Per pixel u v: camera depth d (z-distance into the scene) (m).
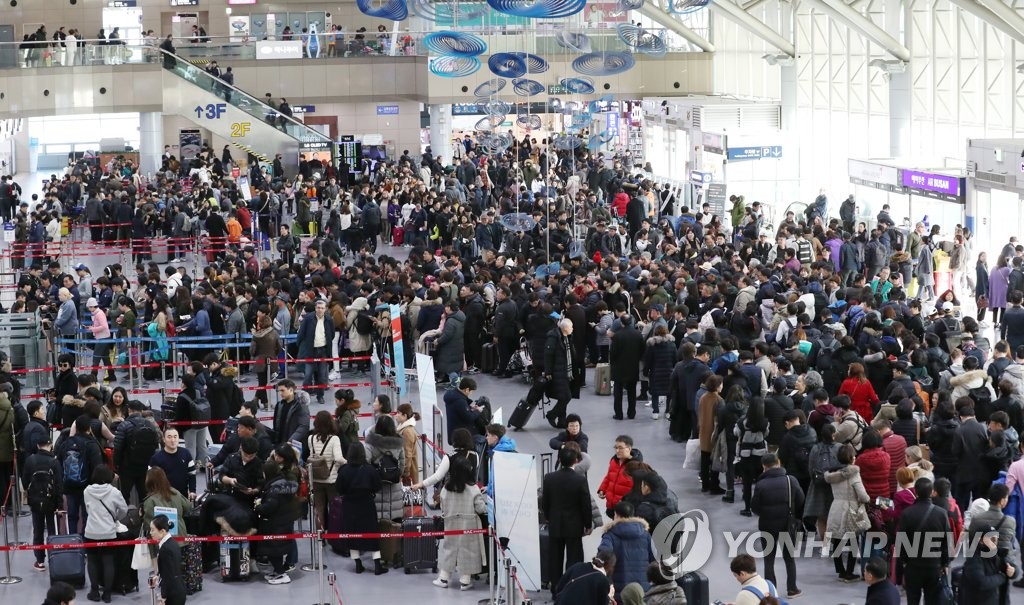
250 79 47.44
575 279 23.41
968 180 27.09
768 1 45.06
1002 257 24.17
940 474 14.23
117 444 14.62
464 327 22.08
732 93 48.88
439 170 41.88
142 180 42.44
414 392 21.27
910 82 37.19
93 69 43.41
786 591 13.01
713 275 22.25
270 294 23.12
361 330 21.92
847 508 12.87
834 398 15.02
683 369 17.38
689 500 15.91
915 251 26.84
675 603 11.11
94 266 33.28
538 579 12.62
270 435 15.58
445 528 13.58
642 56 48.84
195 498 14.60
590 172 39.12
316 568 14.20
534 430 19.16
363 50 47.91
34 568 14.31
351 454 13.80
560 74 46.78
